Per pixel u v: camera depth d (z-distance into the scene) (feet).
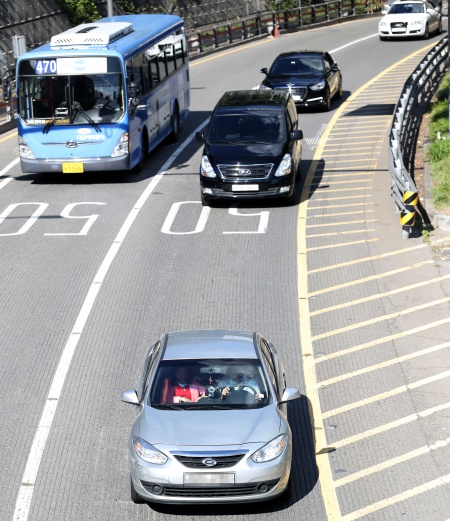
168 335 117.50
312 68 326.85
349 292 164.96
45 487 106.63
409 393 127.75
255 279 172.55
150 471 97.35
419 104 314.55
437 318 152.05
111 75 234.99
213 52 474.08
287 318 154.71
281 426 101.71
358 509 100.58
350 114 318.24
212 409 103.65
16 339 148.46
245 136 221.05
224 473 96.99
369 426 119.44
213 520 98.99
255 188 213.87
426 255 181.47
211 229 203.10
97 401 127.95
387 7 489.67
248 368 108.27
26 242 196.24
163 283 171.22
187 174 250.98
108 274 176.24
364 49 458.91
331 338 146.61
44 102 235.61
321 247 189.26
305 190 232.73
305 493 104.32
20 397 129.39
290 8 578.25
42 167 237.86
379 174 243.40
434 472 107.45
